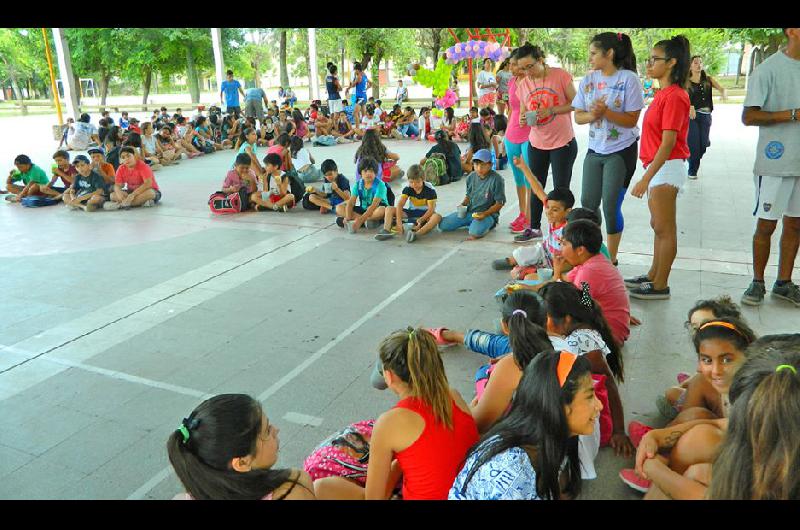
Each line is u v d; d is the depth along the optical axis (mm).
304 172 11172
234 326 4941
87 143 17000
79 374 4242
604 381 3139
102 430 3570
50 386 4090
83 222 8727
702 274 5555
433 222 7176
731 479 1768
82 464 3262
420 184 7094
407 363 2359
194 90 35906
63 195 9719
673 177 4812
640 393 3711
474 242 6980
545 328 3193
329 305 5297
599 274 3977
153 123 17547
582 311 3268
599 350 3162
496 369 2842
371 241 7188
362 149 9953
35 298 5734
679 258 5988
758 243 4770
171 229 8117
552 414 2014
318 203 8555
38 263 6809
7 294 5859
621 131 5266
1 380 4188
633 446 3168
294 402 3783
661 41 4711
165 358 4434
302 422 3566
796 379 1653
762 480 1691
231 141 17125
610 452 3170
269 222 8281
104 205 9430
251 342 4637
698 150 9297
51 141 19719
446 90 19188
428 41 35312
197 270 6375
